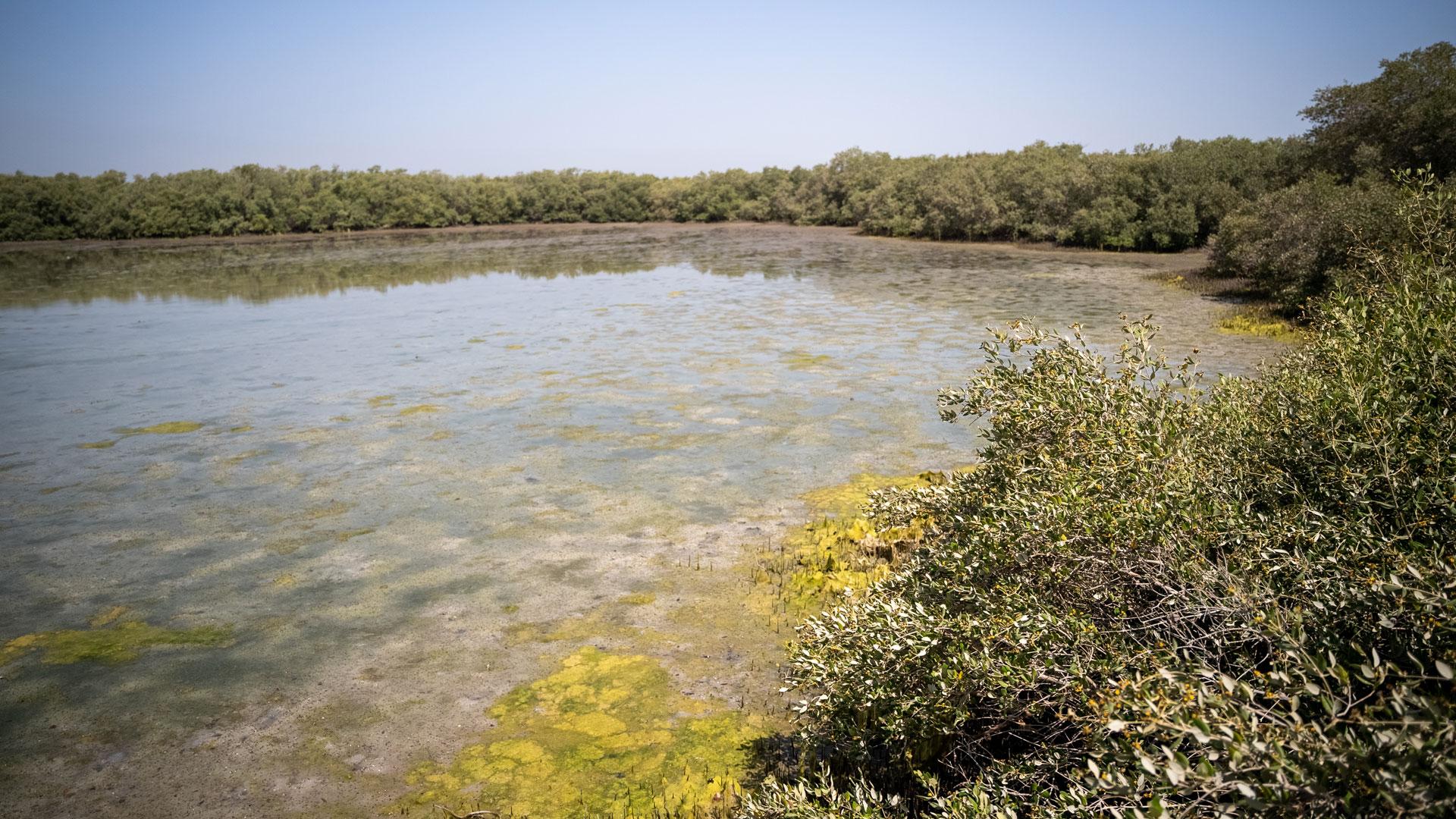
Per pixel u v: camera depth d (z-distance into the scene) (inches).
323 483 426.6
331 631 284.0
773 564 327.3
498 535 360.5
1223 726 101.3
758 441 484.4
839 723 185.0
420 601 303.1
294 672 260.7
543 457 462.0
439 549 346.9
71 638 282.4
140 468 454.0
